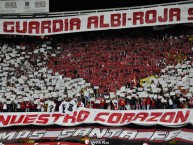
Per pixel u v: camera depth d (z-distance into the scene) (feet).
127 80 96.22
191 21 99.04
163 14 100.53
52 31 106.42
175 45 104.42
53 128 87.40
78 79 99.35
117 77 97.91
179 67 97.55
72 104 88.02
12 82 100.73
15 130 88.02
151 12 101.24
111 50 107.14
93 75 100.07
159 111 84.02
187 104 86.22
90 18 104.83
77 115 87.35
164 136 81.66
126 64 101.45
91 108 88.53
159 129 82.64
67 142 84.99
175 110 83.05
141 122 83.51
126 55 104.32
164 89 90.94
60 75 101.76
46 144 84.69
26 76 102.53
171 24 105.91
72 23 105.50
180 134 81.00
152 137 82.07
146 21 101.50
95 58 105.50
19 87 98.89
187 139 80.23
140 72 98.32
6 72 104.12
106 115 86.28
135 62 101.50
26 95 96.12
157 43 106.32
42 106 91.76
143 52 104.37
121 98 89.30
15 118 88.89
